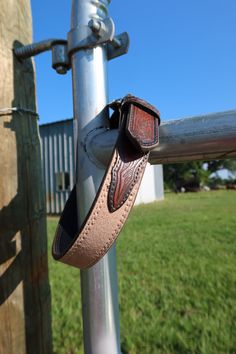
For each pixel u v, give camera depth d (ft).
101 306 1.86
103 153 1.77
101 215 1.38
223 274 8.28
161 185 45.29
